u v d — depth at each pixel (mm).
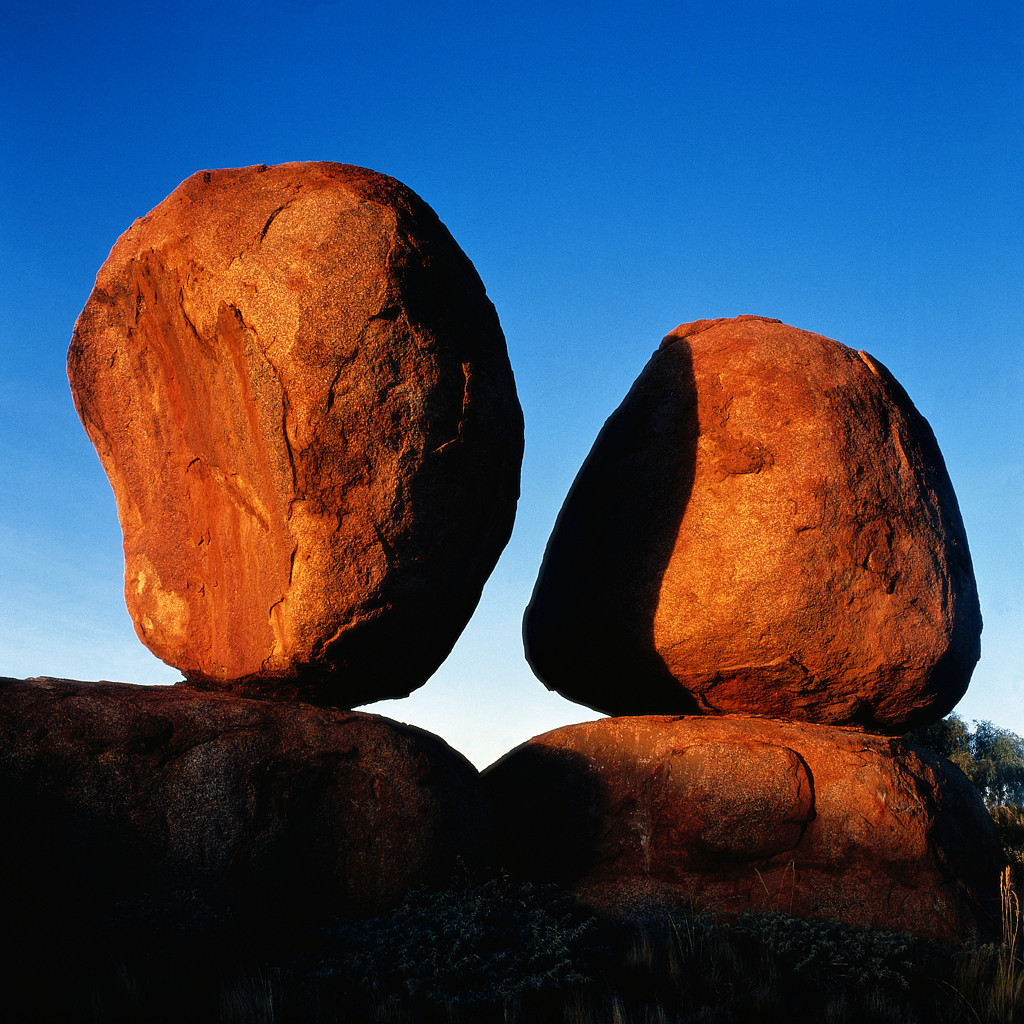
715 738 7418
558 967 5684
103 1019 4559
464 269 7004
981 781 20047
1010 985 5961
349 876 6066
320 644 6355
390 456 6332
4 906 5008
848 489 7848
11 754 5285
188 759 5738
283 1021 4852
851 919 6828
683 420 8367
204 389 6840
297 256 6340
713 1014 5457
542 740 7992
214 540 6949
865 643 7672
